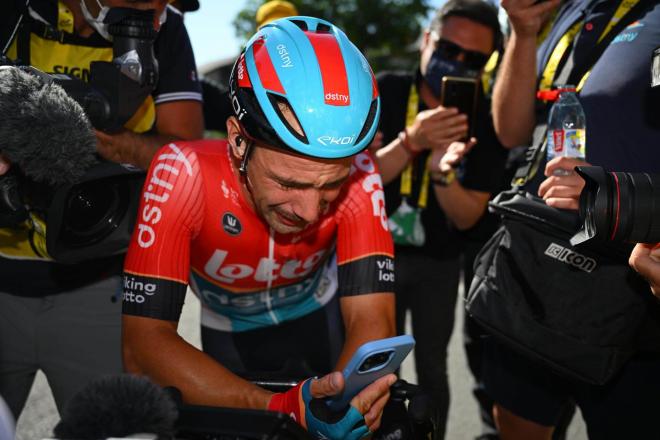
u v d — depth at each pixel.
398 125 2.83
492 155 2.66
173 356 1.47
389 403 1.40
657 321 1.71
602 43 1.89
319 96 1.31
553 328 1.75
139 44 1.74
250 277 1.85
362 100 1.35
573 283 1.72
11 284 1.89
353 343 1.57
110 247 1.59
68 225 1.49
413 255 2.84
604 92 1.80
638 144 1.75
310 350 2.06
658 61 1.48
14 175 1.44
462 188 2.67
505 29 2.79
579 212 1.48
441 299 2.86
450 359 4.04
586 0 2.05
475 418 3.29
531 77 2.14
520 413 2.12
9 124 1.26
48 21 1.88
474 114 2.57
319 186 1.37
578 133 1.84
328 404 1.28
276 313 2.04
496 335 1.85
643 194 1.36
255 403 1.39
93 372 1.95
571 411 2.43
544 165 1.96
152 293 1.54
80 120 1.33
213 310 2.06
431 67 2.69
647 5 1.84
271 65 1.36
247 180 1.50
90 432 0.90
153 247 1.56
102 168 1.46
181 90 2.11
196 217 1.65
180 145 1.67
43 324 1.92
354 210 1.71
